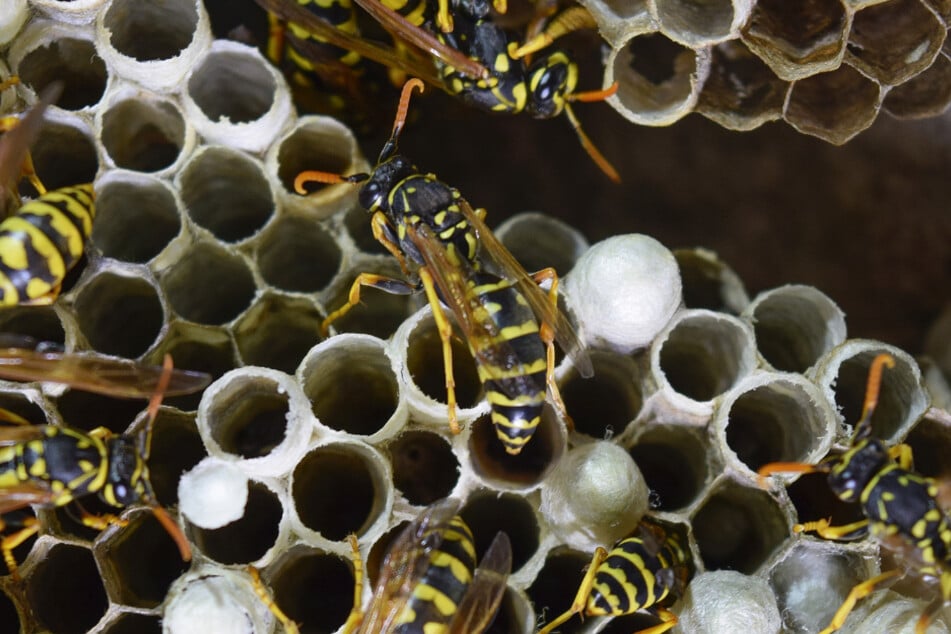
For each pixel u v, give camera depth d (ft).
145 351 0.53
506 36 0.53
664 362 0.54
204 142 0.53
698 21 0.52
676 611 0.51
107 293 0.53
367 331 0.54
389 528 0.51
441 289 0.51
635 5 0.52
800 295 0.53
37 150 0.53
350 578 0.52
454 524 0.50
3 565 0.51
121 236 0.54
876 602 0.51
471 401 0.53
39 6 0.52
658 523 0.52
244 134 0.53
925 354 0.57
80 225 0.51
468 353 0.53
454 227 0.52
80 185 0.52
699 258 0.55
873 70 0.52
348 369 0.53
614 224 0.58
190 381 0.50
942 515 0.50
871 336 0.57
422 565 0.50
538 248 0.56
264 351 0.54
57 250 0.50
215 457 0.51
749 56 0.52
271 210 0.55
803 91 0.53
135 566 0.52
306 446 0.51
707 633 0.50
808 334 0.54
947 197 0.57
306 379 0.51
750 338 0.52
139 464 0.50
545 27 0.53
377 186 0.52
